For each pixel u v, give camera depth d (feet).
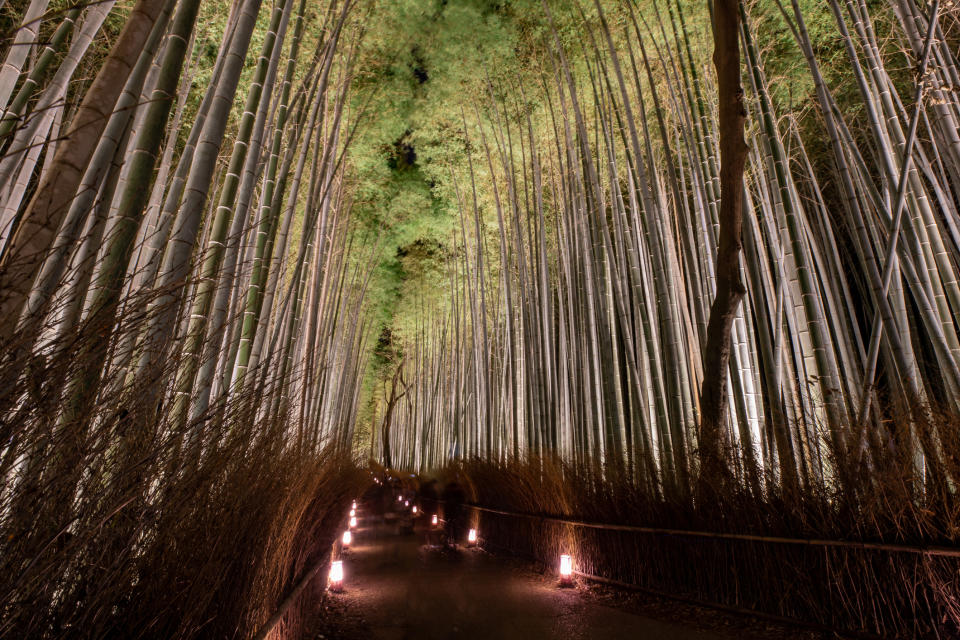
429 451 44.39
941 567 7.73
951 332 12.15
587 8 21.03
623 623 9.84
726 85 11.40
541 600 12.00
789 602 9.48
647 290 19.62
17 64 6.56
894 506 8.30
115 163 5.27
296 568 8.31
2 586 2.81
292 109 13.24
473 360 32.78
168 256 6.69
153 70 7.93
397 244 37.68
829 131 11.57
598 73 20.12
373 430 69.82
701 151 16.07
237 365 10.39
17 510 2.95
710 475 11.30
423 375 49.06
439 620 10.44
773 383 11.78
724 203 11.62
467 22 22.49
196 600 4.14
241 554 5.13
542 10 22.34
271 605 6.11
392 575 15.56
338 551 16.42
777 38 19.66
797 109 20.52
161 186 9.25
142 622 3.66
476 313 33.47
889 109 13.04
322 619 10.62
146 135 5.81
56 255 3.86
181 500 4.25
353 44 18.70
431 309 46.60
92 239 4.63
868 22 13.51
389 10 21.36
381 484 40.04
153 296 3.69
